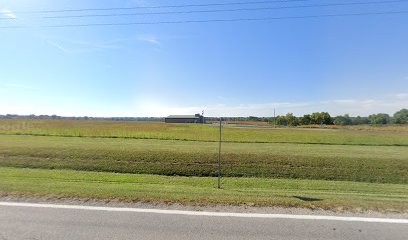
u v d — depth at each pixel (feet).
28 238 11.85
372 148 60.29
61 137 72.02
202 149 50.55
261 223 13.83
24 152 42.86
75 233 12.41
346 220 14.34
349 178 35.55
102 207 15.71
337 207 16.20
